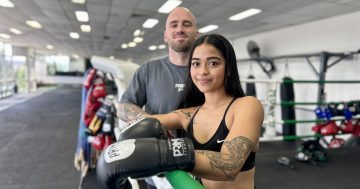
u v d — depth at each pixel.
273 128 4.31
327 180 2.94
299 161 3.57
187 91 1.03
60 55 19.92
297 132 5.97
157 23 6.48
